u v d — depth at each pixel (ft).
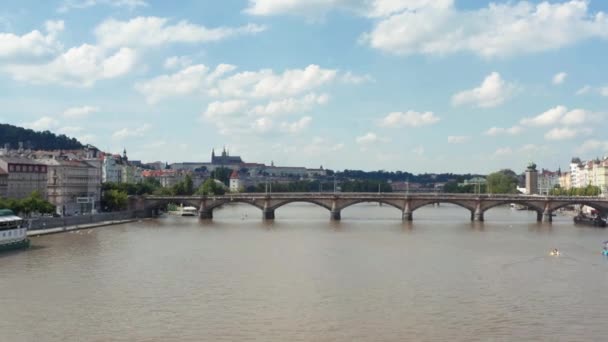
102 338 291.79
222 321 319.06
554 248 599.16
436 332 302.25
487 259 522.06
